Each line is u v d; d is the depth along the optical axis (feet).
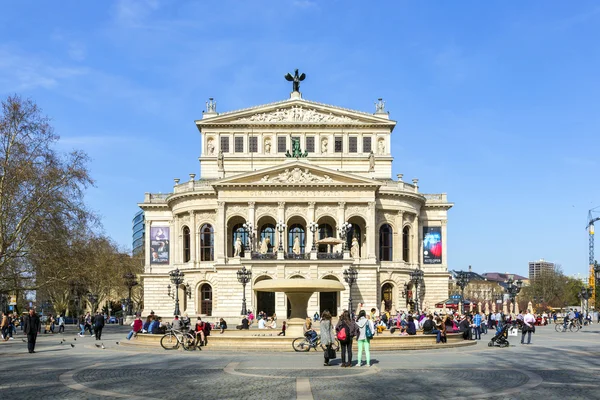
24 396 79.25
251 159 370.53
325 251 350.84
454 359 123.03
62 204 245.86
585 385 87.10
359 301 323.78
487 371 102.06
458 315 237.04
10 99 243.60
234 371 101.91
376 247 342.85
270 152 371.97
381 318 246.68
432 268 371.35
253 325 274.77
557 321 332.60
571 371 102.73
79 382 91.20
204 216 348.79
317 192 335.88
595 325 322.14
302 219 346.54
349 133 374.22
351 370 102.73
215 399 75.66
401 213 351.67
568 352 140.97
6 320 195.62
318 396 77.15
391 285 346.33
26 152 240.12
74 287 268.21
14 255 236.84
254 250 328.70
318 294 323.78
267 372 100.58
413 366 109.09
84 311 510.17
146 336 165.68
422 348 147.54
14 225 239.91
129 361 120.78
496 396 77.71
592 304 594.24
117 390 83.30
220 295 325.01
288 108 375.04
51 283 251.19
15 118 242.99
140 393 80.74
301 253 322.14
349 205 337.31
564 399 75.97
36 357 131.44
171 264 365.61
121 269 443.73
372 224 335.67
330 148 372.58
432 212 377.09
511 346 160.04
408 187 361.92
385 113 378.53
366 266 326.65
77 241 252.42
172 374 99.19
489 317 265.95
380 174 371.35
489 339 195.52
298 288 166.61
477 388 83.97
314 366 108.99
